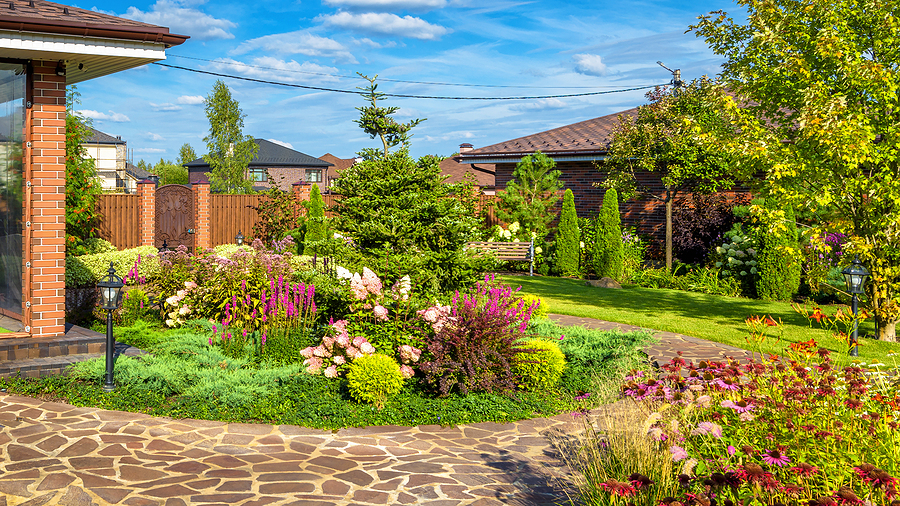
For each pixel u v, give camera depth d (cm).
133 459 492
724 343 1001
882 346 970
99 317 971
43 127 742
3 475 445
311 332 825
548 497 458
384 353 738
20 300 790
